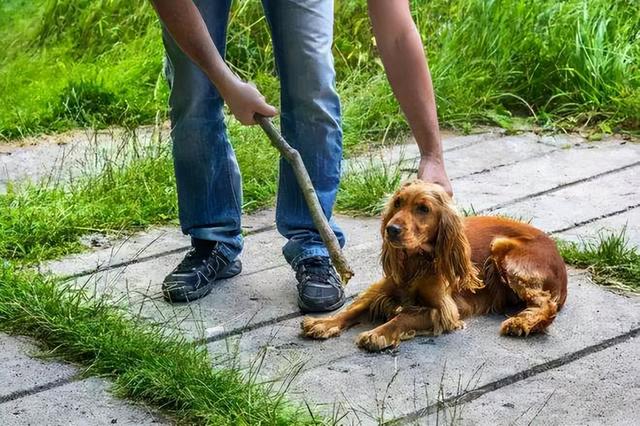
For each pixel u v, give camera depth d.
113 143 7.52
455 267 4.71
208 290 5.25
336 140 5.05
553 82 8.13
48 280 5.20
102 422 4.16
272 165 6.91
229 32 8.68
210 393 4.22
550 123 7.72
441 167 4.74
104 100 8.13
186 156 5.16
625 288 5.23
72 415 4.21
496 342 4.73
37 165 7.19
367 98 7.91
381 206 6.28
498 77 8.14
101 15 9.12
